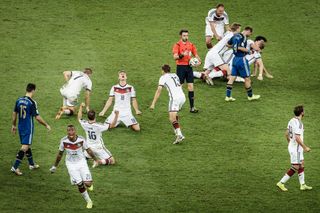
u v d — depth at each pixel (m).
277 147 80.69
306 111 87.88
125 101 83.06
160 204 70.81
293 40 104.56
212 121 85.62
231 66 91.31
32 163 76.06
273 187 74.06
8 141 80.81
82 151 70.94
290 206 71.00
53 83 92.38
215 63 93.25
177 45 87.31
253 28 106.62
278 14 110.69
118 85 83.12
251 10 111.44
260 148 80.50
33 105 75.12
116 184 73.88
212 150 80.00
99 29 105.38
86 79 85.56
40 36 103.19
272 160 78.44
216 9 97.25
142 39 103.25
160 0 113.62
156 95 82.81
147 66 97.00
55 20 107.19
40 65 96.12
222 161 78.12
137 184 74.00
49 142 80.81
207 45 98.56
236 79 94.81
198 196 72.25
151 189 73.25
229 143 81.31
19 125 75.06
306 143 81.56
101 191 72.69
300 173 73.12
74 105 85.81
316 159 78.81
